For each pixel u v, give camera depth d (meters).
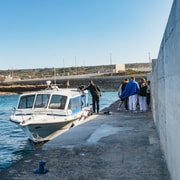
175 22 3.67
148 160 6.47
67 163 6.45
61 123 16.16
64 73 162.75
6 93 97.31
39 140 16.34
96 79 97.56
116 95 74.25
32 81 110.56
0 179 5.45
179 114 3.65
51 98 16.84
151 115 15.01
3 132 22.92
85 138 9.25
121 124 12.16
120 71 126.81
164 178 5.23
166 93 5.32
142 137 9.13
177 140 3.96
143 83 17.08
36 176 5.59
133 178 5.32
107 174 5.61
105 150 7.56
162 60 6.00
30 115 16.62
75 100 17.73
